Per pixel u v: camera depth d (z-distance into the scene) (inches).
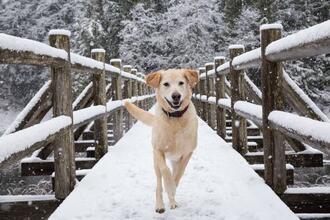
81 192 130.3
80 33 1147.3
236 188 131.6
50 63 118.5
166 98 117.0
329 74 869.8
